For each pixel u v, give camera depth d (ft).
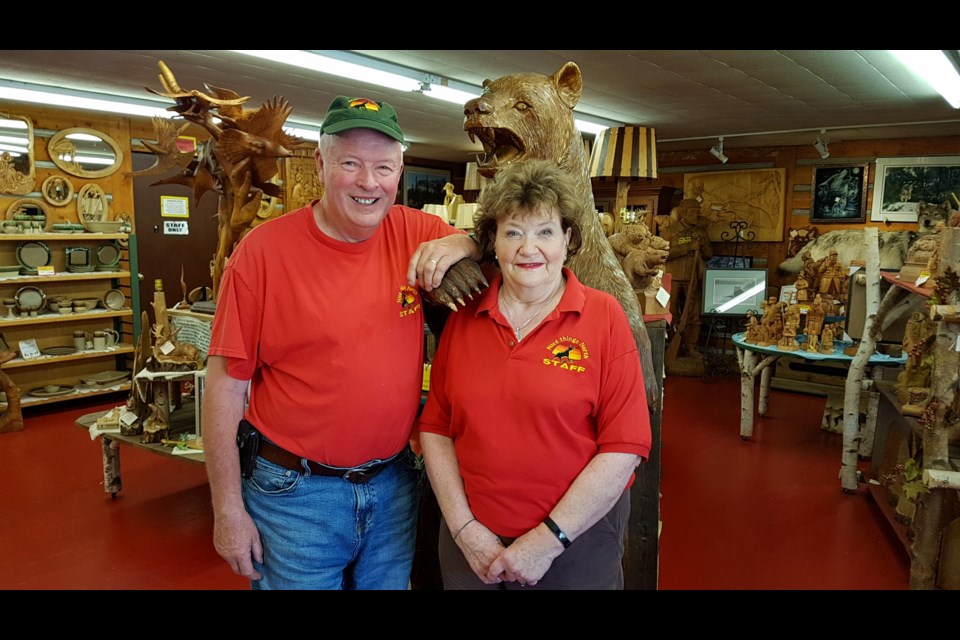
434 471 5.05
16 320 17.47
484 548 4.70
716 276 23.82
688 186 26.63
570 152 6.21
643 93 15.61
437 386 5.20
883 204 22.82
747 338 16.78
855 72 13.44
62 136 18.67
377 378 4.91
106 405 19.08
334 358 4.84
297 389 4.91
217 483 5.00
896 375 16.22
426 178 32.45
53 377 19.15
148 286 21.85
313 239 4.92
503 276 4.83
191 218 22.84
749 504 12.74
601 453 4.69
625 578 7.64
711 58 12.50
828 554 10.72
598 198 27.30
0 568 9.89
